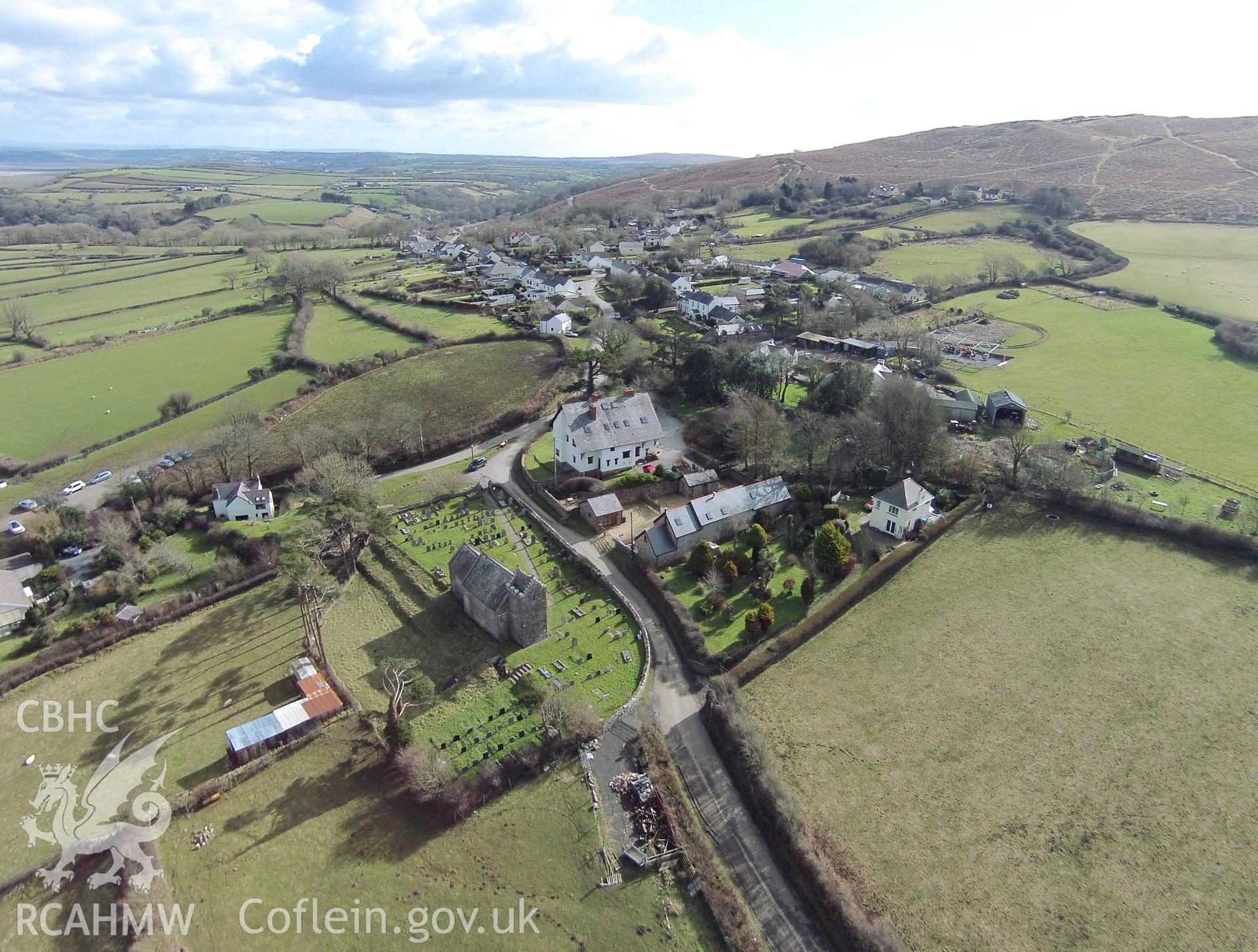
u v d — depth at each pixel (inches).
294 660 2891.2
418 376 5816.9
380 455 4576.8
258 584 3427.7
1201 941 1856.5
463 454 4746.6
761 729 2512.3
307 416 5172.2
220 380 5900.6
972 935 1870.1
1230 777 2322.8
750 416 4261.8
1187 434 4699.8
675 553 3472.0
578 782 2333.9
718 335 6515.8
